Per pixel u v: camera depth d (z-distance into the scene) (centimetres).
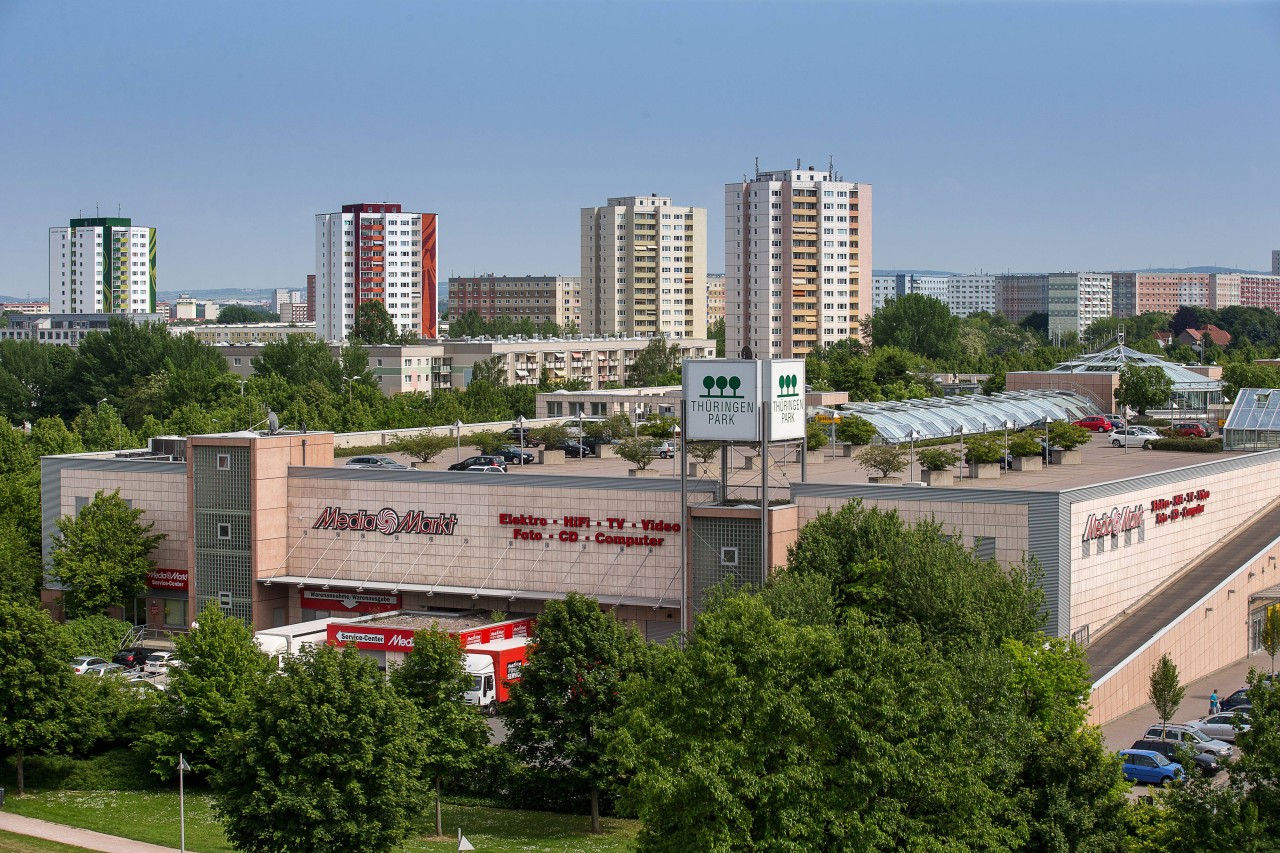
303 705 6519
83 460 12081
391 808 6556
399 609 11012
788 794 5791
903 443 14775
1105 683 8869
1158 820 6350
